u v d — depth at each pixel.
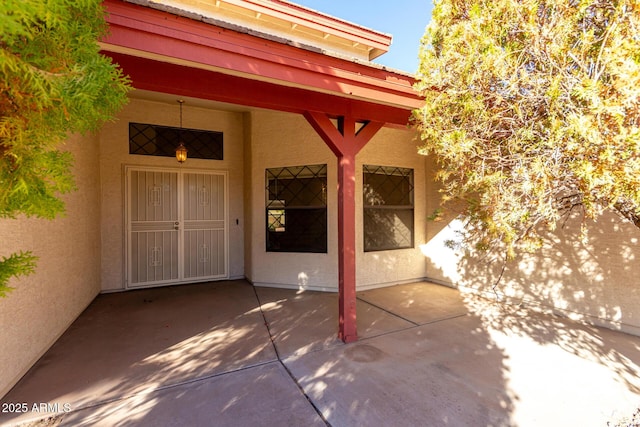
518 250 4.88
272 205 6.30
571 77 1.78
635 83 1.51
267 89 3.00
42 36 0.95
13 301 2.62
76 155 4.30
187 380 2.75
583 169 1.67
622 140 1.55
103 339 3.64
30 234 2.92
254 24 5.80
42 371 2.89
